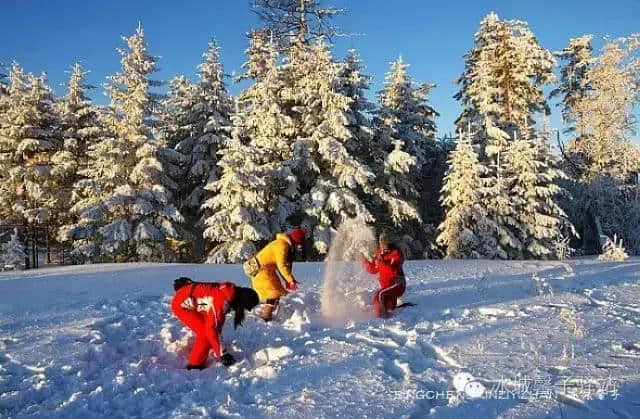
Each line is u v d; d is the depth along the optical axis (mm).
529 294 8672
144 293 8758
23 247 24812
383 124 25062
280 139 22562
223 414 3775
